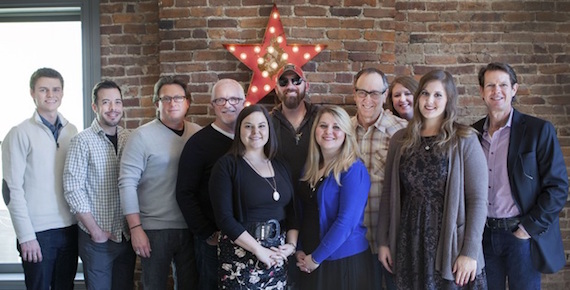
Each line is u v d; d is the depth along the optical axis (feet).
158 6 10.75
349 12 10.23
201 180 7.50
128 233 8.15
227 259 6.58
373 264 7.38
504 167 7.21
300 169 7.92
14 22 11.23
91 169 7.83
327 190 6.75
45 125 8.03
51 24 11.26
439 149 6.28
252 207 6.54
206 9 10.27
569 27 10.93
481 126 7.68
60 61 11.27
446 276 6.09
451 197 6.14
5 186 7.79
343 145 6.82
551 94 10.94
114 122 7.95
